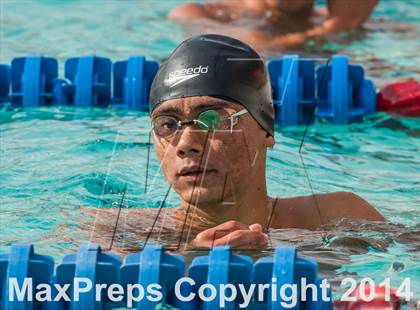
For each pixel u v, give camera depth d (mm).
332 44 20172
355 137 14578
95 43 20156
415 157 13594
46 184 11414
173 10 22703
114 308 7375
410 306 7824
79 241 9250
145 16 22547
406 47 20094
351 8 21047
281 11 21438
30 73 15734
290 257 7215
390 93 15797
